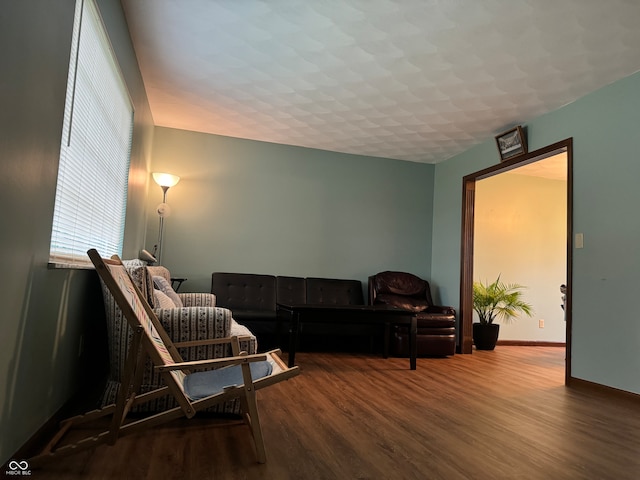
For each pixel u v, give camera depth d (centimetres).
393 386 329
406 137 516
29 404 164
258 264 543
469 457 193
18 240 140
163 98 436
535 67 339
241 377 197
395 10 278
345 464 178
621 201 338
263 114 466
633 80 339
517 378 382
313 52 335
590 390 344
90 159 243
